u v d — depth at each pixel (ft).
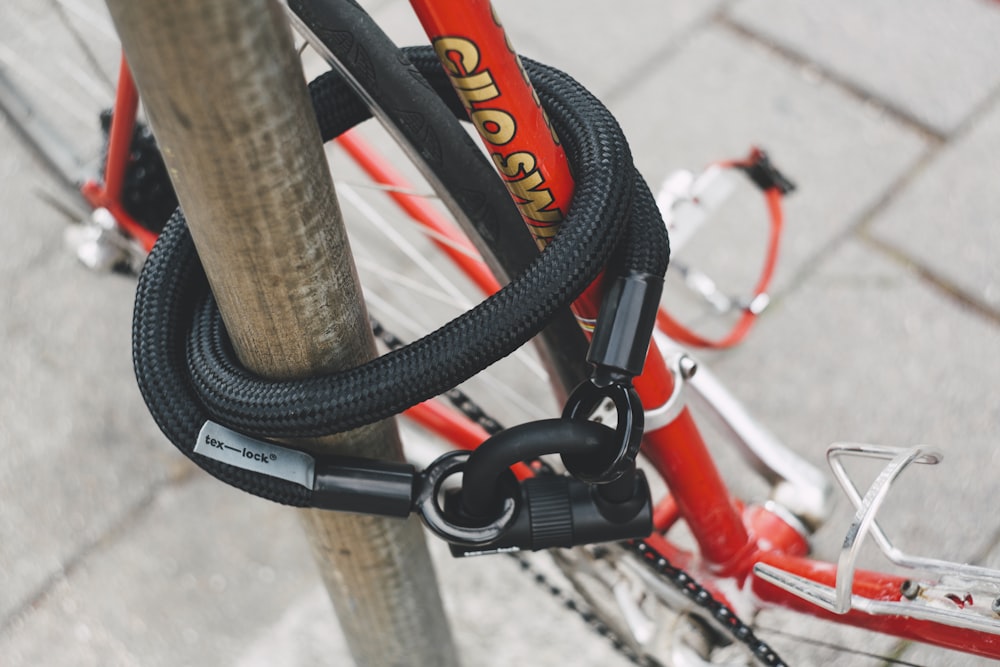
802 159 6.98
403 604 4.02
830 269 6.53
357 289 2.68
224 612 5.65
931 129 7.06
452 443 4.32
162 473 6.06
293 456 2.85
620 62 7.53
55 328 6.56
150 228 4.67
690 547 5.37
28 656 5.57
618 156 2.61
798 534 4.24
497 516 2.90
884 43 7.46
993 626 3.04
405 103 2.76
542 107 2.70
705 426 5.96
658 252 2.66
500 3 7.86
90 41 7.01
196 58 1.89
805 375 6.18
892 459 3.08
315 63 6.56
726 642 4.13
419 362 2.47
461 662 5.36
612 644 4.75
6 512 5.97
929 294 6.40
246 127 2.04
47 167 5.66
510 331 2.45
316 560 3.89
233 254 2.33
